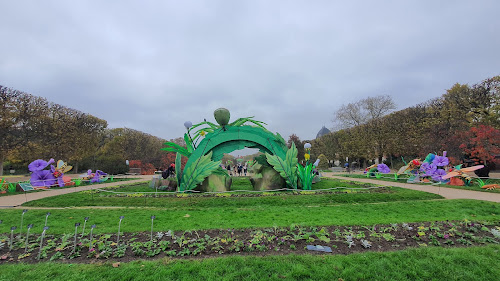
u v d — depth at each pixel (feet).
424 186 57.77
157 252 17.54
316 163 63.87
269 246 18.61
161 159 127.54
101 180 73.36
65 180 61.93
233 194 43.86
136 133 137.28
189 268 15.12
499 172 90.89
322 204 37.65
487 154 61.16
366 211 31.50
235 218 27.78
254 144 50.49
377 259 16.31
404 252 17.24
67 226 24.75
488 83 86.38
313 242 19.57
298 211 31.53
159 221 26.53
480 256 16.69
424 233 21.06
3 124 79.66
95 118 116.57
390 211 31.48
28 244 19.60
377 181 69.56
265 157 50.44
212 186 47.65
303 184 48.67
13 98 82.99
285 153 50.26
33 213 30.53
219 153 49.93
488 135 61.77
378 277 14.33
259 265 15.62
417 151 104.17
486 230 22.27
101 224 25.55
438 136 81.41
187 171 46.85
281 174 47.50
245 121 52.16
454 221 25.31
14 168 116.16
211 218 27.78
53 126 92.43
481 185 53.52
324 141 163.43
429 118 100.32
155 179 55.36
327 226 23.84
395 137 112.68
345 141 140.36
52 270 15.12
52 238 21.12
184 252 17.48
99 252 17.88
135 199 39.86
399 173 73.05
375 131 122.62
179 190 47.44
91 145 113.39
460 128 78.28
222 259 16.29
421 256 16.75
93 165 102.94
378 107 149.79
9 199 43.39
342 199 40.11
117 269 15.19
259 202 38.11
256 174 50.44
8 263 16.42
